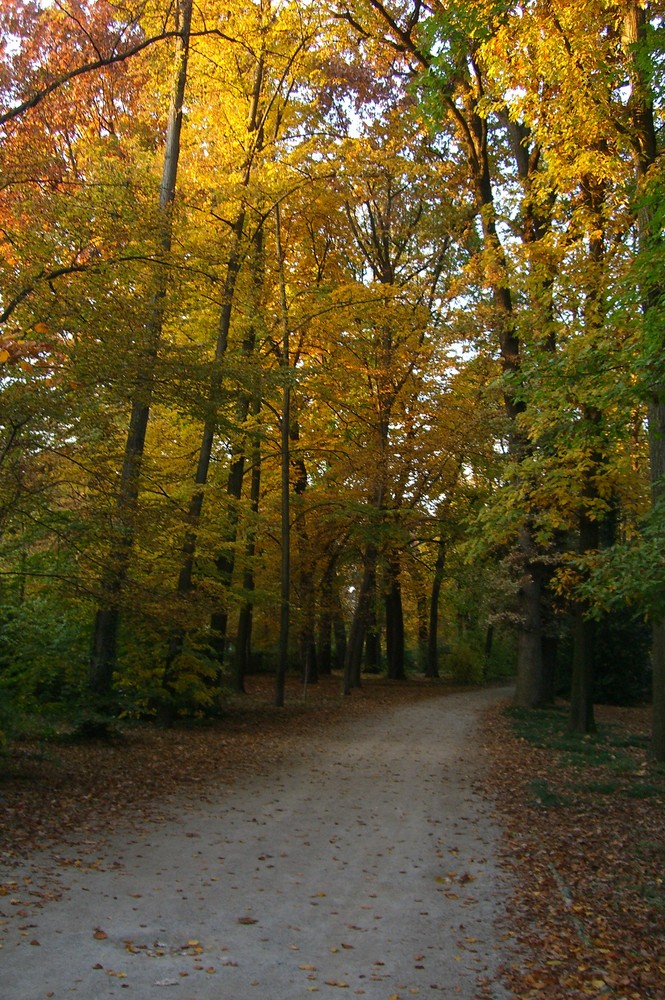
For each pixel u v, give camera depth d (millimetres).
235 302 17234
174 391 11938
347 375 23016
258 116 20141
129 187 11680
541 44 10984
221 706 19266
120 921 5473
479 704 25516
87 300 10328
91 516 10961
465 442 23938
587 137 11438
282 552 21594
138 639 15625
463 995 4629
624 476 14203
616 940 5543
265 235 22750
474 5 11156
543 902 6316
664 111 11227
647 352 8500
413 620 46375
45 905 5645
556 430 13453
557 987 4758
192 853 7371
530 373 11898
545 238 13938
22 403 9281
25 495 9914
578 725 17000
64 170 11562
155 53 15711
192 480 18766
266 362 17969
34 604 13109
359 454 24672
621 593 8047
